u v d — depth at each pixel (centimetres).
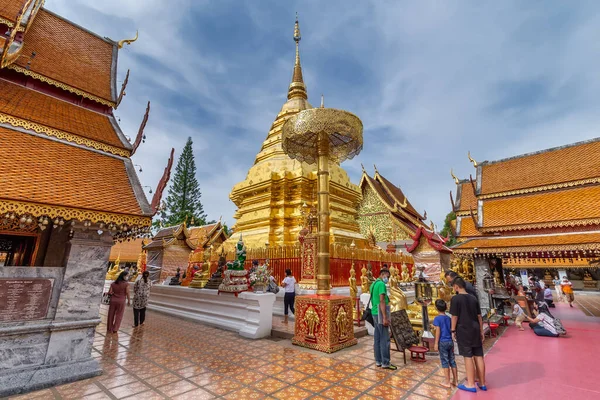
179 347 696
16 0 695
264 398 427
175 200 4741
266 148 1767
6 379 441
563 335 914
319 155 795
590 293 3027
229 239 1541
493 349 751
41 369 476
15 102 604
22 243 660
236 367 556
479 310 503
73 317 520
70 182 537
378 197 2998
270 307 823
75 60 806
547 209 1195
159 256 1948
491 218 1309
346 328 709
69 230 581
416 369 555
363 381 492
